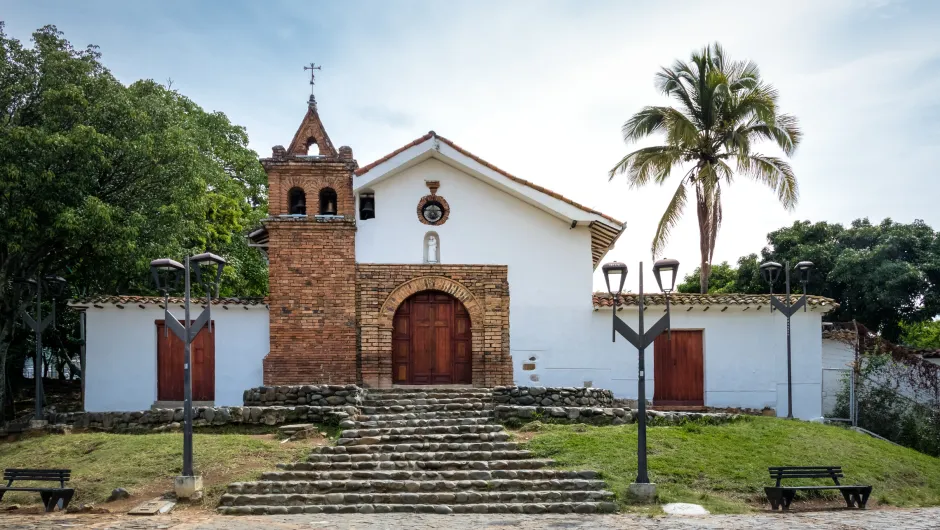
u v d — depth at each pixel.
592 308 20.25
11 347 25.23
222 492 12.95
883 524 11.41
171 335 19.80
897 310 29.23
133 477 13.55
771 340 20.69
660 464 13.98
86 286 25.38
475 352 19.66
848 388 20.75
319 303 19.09
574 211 19.88
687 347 20.77
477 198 20.27
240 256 31.28
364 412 16.91
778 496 12.59
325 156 19.48
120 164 19.78
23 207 17.70
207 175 25.77
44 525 11.23
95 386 19.47
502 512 12.37
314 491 13.05
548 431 15.94
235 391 19.53
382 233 19.84
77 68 19.00
